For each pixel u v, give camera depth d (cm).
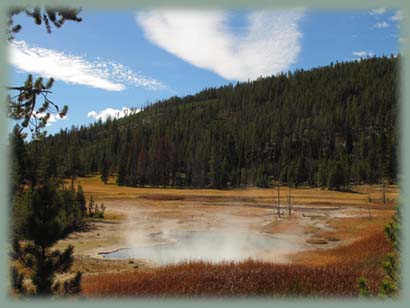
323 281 1280
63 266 917
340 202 6744
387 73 16925
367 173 9888
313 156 12406
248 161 12181
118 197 7219
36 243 868
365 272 1384
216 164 10638
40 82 816
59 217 923
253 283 1281
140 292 1223
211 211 5612
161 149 11100
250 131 13512
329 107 15075
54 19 786
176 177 11175
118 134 14812
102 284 1432
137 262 2442
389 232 856
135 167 10850
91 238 3262
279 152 12675
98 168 12494
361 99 14962
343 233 3622
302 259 2395
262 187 10219
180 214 5250
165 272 1620
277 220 4700
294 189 9744
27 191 902
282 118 14612
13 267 841
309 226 4181
